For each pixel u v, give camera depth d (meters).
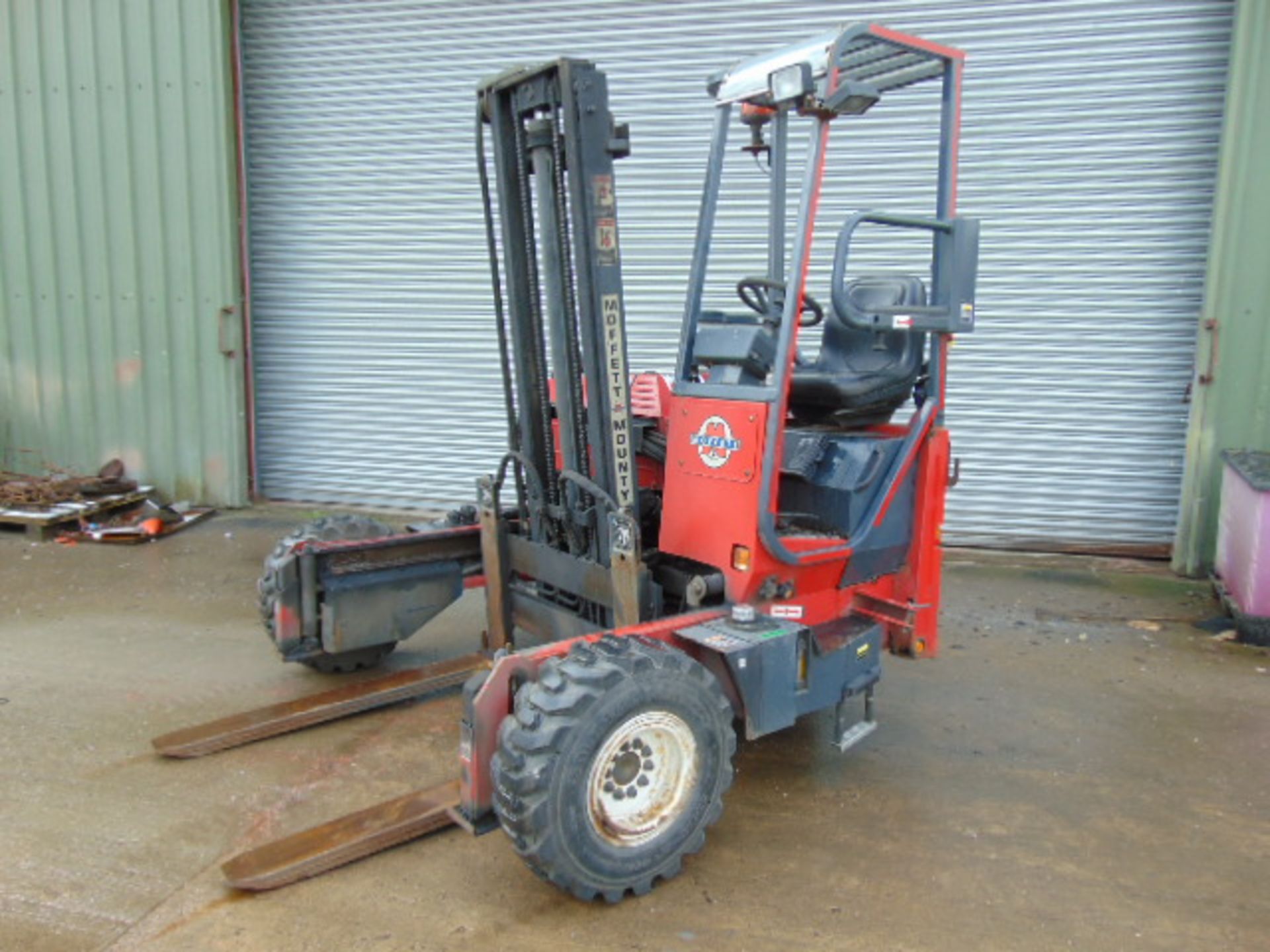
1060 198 6.57
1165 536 6.77
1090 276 6.61
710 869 3.10
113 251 8.02
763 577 3.38
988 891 3.00
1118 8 6.27
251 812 3.38
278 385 8.37
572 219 3.46
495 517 4.21
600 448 3.56
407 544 4.38
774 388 3.22
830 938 2.76
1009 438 6.94
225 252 7.85
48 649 4.99
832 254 7.00
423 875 3.03
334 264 8.05
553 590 4.20
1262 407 6.21
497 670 2.90
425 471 8.17
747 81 3.56
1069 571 6.60
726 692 3.24
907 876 3.08
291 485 8.46
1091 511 6.88
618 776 2.87
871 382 3.77
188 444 8.20
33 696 4.36
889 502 3.71
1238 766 3.87
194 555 6.90
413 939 2.72
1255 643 5.24
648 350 7.50
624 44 7.17
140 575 6.38
